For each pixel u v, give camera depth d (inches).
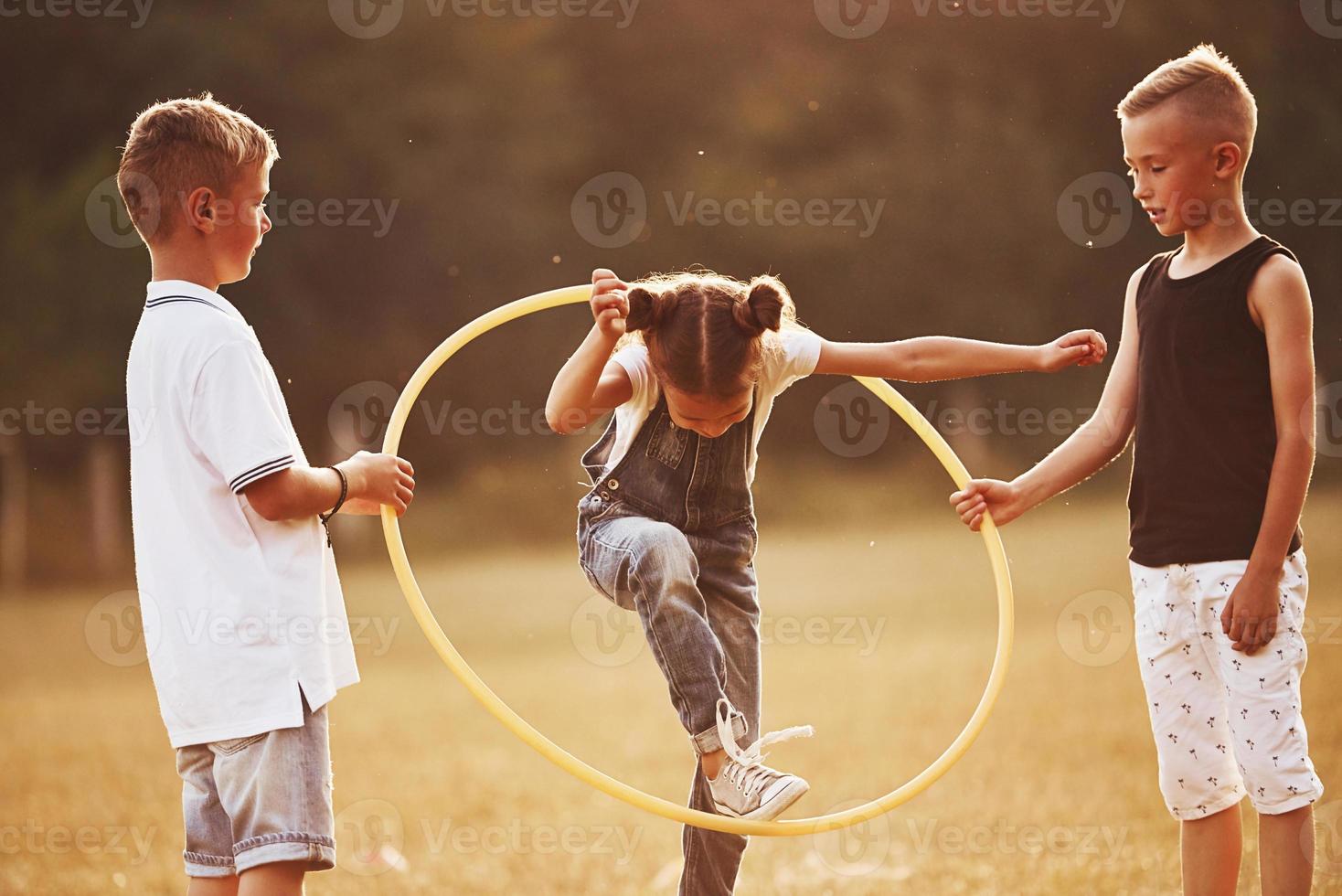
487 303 1406.3
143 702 571.8
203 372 164.9
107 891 270.7
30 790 384.2
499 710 183.6
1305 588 181.6
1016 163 1454.2
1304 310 178.5
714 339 180.2
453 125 1395.2
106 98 1280.8
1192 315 184.2
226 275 177.2
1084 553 874.8
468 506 1325.0
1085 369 1438.2
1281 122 1389.0
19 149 1279.5
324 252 1346.0
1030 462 1396.4
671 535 188.2
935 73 1460.4
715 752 181.8
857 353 201.5
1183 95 182.4
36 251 1242.0
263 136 179.5
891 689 504.7
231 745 163.3
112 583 1178.0
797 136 1453.0
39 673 684.1
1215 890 187.5
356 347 1363.2
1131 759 355.6
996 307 1450.5
